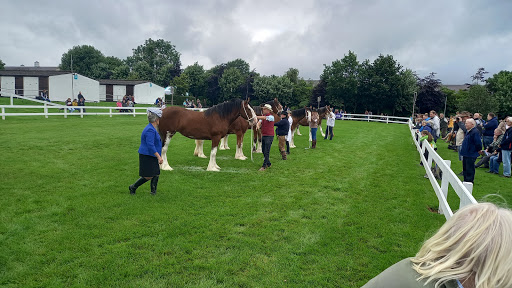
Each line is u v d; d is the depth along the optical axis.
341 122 32.06
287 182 7.78
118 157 9.80
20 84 39.38
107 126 17.78
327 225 5.13
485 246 1.14
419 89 52.75
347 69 52.28
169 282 3.45
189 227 4.84
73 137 13.05
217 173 8.38
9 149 10.00
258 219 5.27
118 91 48.06
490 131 11.42
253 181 7.76
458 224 1.28
